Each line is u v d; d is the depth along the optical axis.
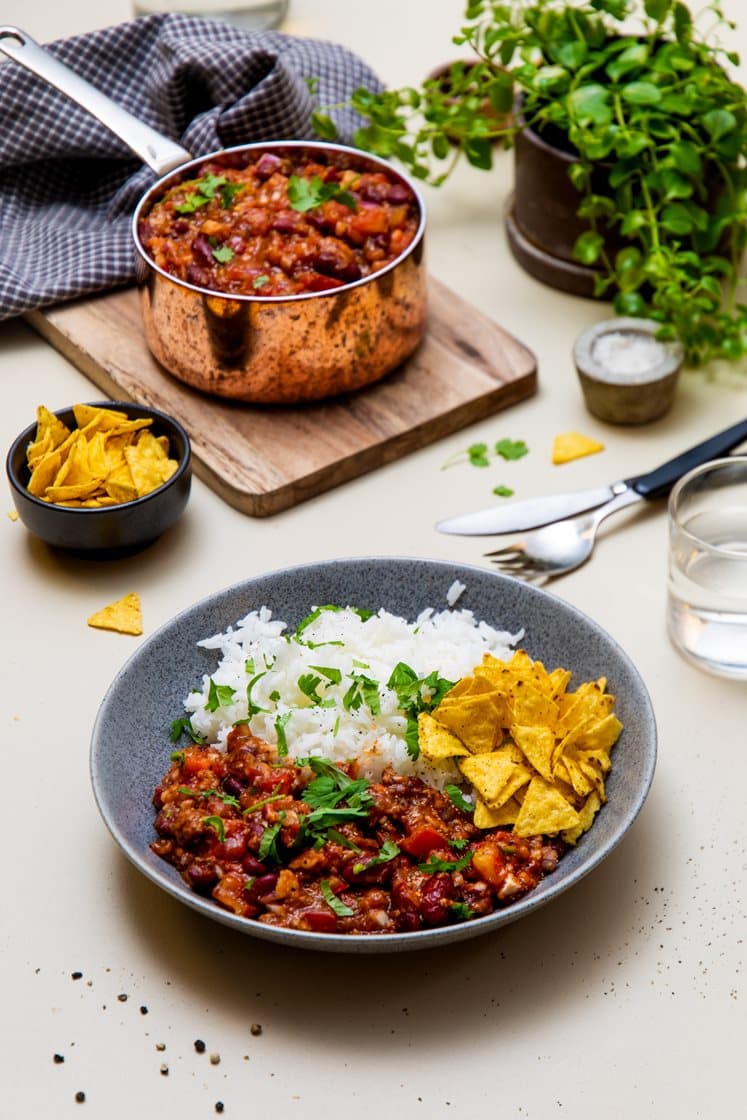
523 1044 1.16
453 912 1.17
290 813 1.19
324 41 1.71
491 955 1.20
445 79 1.67
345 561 1.32
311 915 1.17
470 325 1.52
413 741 1.23
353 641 1.29
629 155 1.45
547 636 1.30
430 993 1.18
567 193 1.52
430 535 1.40
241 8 1.76
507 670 1.25
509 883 1.18
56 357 1.54
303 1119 1.14
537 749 1.21
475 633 1.30
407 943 1.13
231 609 1.31
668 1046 1.16
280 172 1.51
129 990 1.18
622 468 1.44
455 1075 1.15
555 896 1.15
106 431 1.39
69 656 1.34
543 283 1.58
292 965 1.19
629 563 1.38
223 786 1.23
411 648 1.29
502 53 1.53
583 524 1.39
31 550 1.40
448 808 1.22
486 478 1.44
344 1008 1.18
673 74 1.49
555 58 1.51
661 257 1.45
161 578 1.38
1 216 1.61
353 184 1.49
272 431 1.45
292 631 1.32
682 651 1.33
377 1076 1.15
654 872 1.23
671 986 1.18
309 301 1.41
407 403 1.46
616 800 1.22
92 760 1.21
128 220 1.59
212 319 1.42
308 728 1.25
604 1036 1.17
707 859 1.23
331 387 1.46
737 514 1.34
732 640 1.31
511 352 1.50
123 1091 1.15
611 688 1.26
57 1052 1.16
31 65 1.53
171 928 1.21
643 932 1.20
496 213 1.64
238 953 1.20
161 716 1.27
